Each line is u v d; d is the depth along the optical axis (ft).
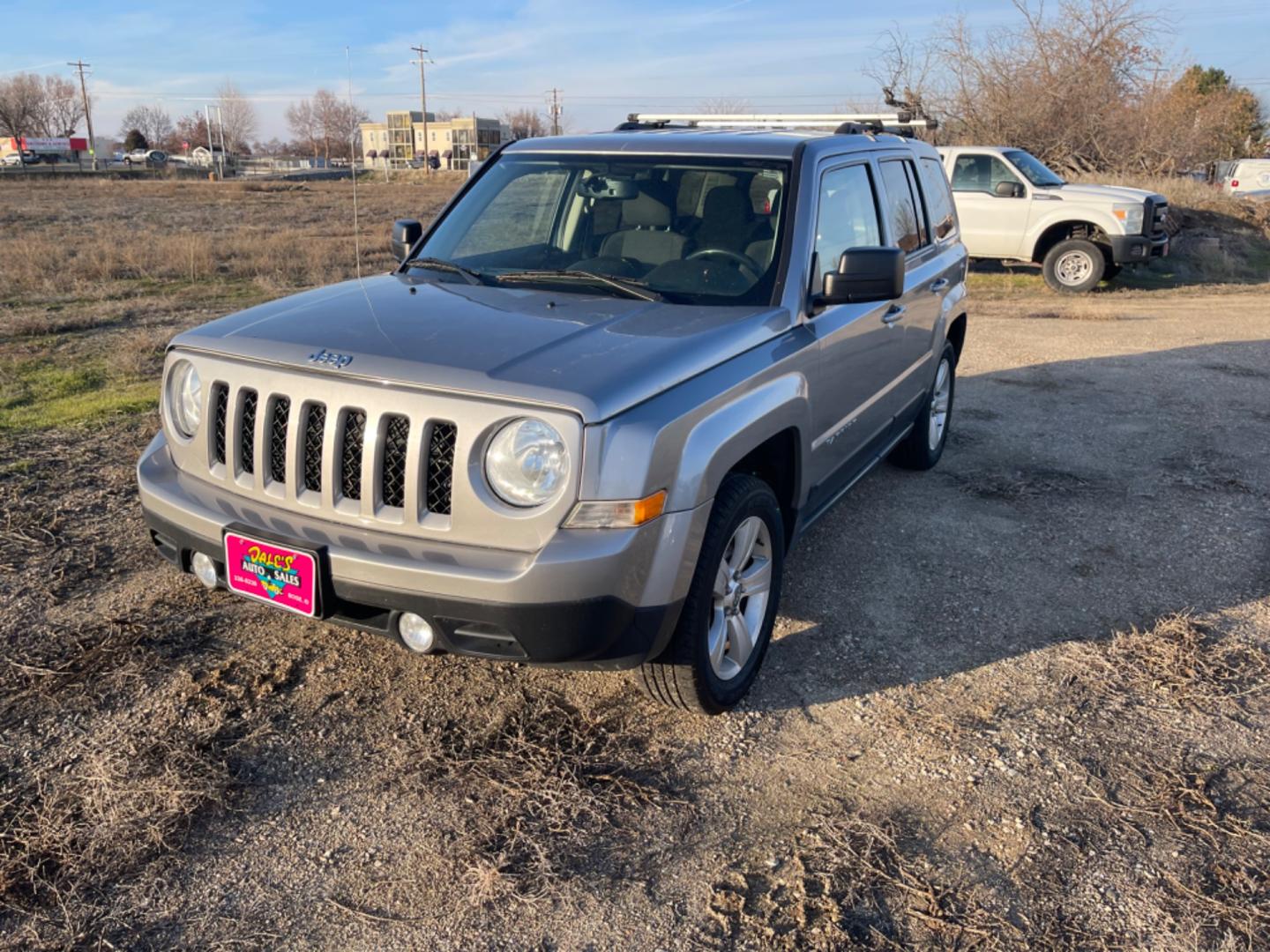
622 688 11.60
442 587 8.87
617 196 13.21
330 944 7.84
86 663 11.66
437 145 333.21
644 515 8.95
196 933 7.89
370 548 9.21
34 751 10.00
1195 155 89.40
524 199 13.88
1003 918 8.28
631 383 9.11
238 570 9.82
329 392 9.45
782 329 11.60
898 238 16.16
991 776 10.16
